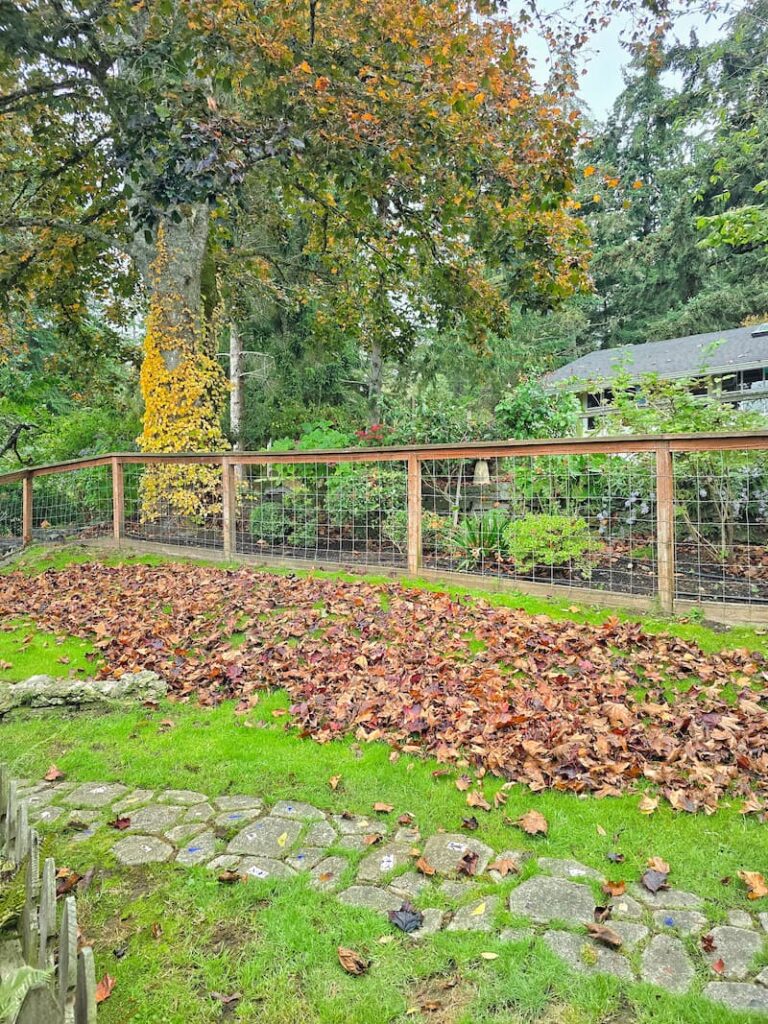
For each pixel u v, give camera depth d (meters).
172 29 6.03
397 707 3.36
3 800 2.19
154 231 9.22
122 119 6.21
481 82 6.43
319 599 5.12
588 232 8.20
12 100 6.55
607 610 4.48
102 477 8.49
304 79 6.13
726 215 7.90
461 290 9.64
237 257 10.68
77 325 11.47
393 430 8.16
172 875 2.16
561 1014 1.57
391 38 6.52
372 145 6.41
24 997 1.12
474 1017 1.57
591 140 7.05
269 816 2.55
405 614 4.63
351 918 1.93
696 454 5.64
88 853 2.30
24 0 5.31
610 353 19.06
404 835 2.39
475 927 1.88
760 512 5.52
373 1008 1.61
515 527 5.32
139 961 1.78
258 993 1.67
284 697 3.69
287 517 7.06
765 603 4.14
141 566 6.77
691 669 3.55
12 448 12.78
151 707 3.69
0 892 1.86
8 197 9.91
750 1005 1.58
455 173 7.10
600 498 5.60
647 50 8.48
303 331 13.13
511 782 2.71
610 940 1.80
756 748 2.80
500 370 14.48
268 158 6.49
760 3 11.89
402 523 6.52
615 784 2.64
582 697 3.34
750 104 10.96
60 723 3.52
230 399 12.74
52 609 5.47
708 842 2.27
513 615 4.46
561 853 2.24
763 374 15.27
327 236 9.70
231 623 4.78
